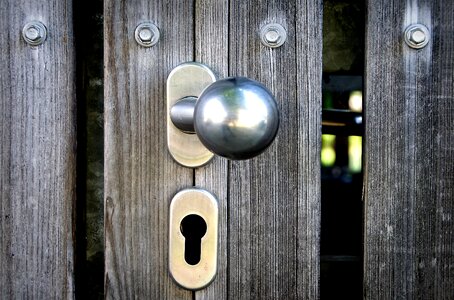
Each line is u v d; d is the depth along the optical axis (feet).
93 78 1.65
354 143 2.84
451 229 1.55
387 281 1.54
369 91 1.54
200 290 1.52
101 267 1.67
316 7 1.54
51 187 1.51
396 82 1.54
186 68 1.50
